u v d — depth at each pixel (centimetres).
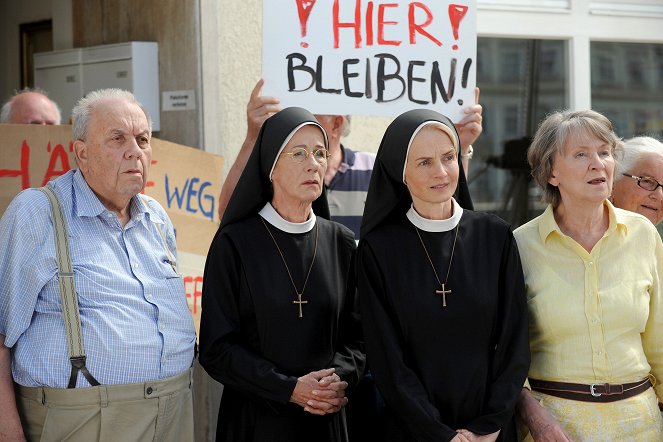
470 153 494
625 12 682
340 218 501
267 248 405
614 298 387
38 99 572
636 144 460
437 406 378
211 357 394
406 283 383
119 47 584
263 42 468
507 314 386
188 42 561
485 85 656
